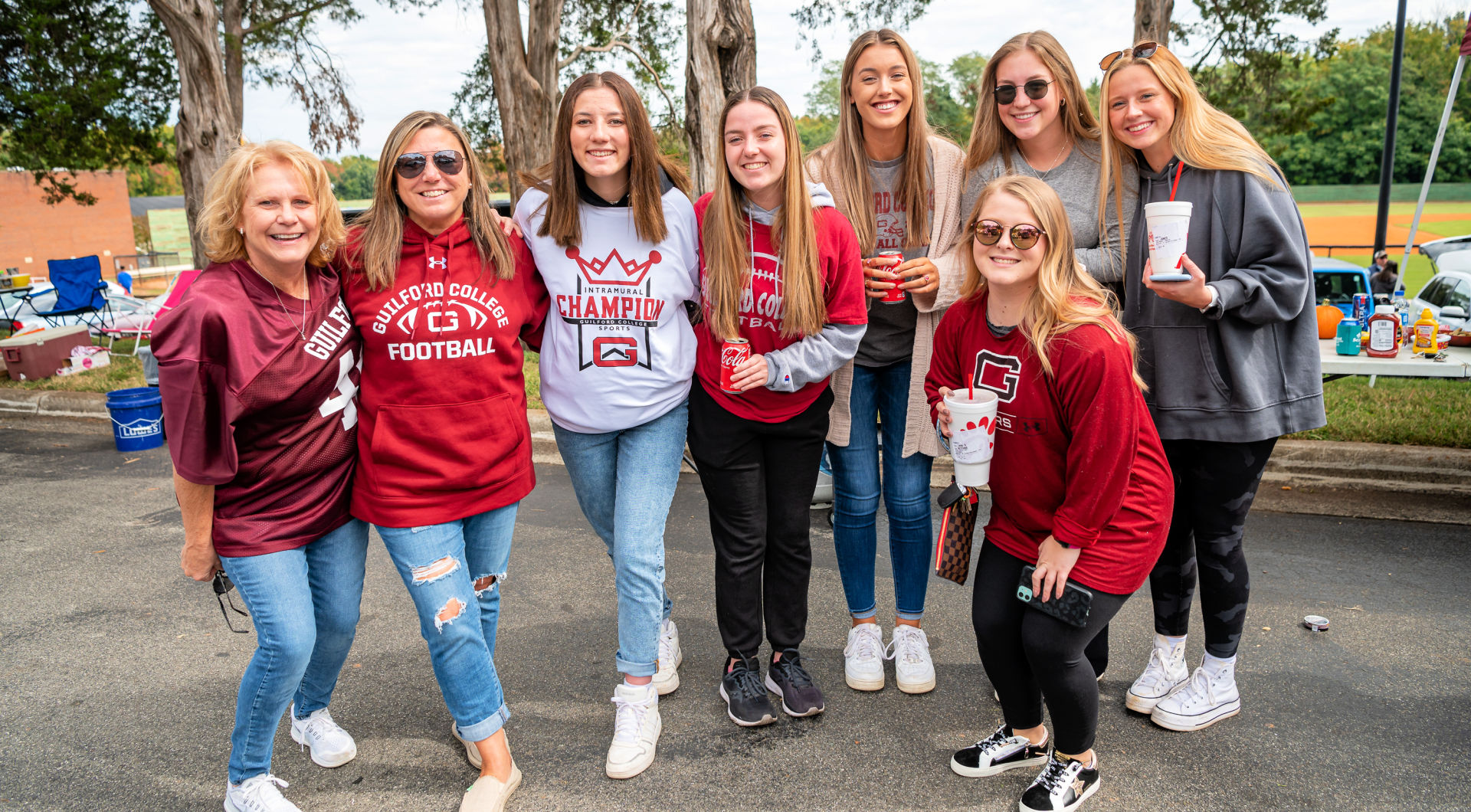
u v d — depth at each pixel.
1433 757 2.53
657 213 2.50
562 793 2.52
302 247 2.09
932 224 2.93
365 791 2.55
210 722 2.98
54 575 4.36
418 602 2.34
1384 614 3.47
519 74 11.55
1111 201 2.73
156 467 6.56
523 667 3.30
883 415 3.04
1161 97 2.52
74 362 9.99
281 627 2.17
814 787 2.51
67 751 2.80
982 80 2.89
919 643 3.07
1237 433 2.49
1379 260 12.05
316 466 2.22
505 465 2.40
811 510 5.02
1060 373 2.12
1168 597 2.77
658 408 2.62
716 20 7.49
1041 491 2.28
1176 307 2.54
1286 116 11.29
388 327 2.22
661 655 3.07
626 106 2.38
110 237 44.94
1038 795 2.31
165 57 14.18
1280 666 3.09
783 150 2.43
